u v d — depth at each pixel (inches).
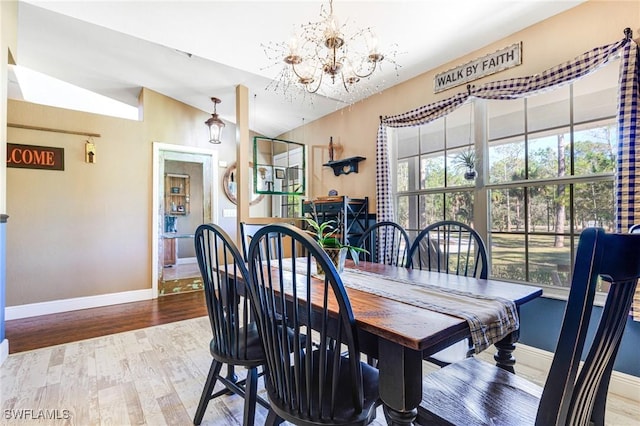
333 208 132.7
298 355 40.0
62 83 158.1
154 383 78.5
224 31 93.9
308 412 39.4
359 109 146.8
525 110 93.0
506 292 53.5
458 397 42.7
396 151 133.3
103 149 148.9
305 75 83.7
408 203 128.3
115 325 120.6
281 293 41.6
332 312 43.2
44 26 111.4
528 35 89.9
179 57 127.8
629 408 67.6
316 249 37.1
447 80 110.4
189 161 176.2
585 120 81.6
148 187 161.8
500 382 46.6
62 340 105.9
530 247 91.9
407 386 36.4
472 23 88.5
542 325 86.6
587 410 34.9
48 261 135.0
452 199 112.4
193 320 126.7
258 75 130.2
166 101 167.6
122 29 93.8
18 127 129.0
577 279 28.2
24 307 129.6
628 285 31.6
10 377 81.0
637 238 30.6
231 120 191.3
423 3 80.4
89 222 144.9
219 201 186.5
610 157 77.5
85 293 143.4
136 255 157.6
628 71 69.4
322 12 84.3
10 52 99.0
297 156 186.2
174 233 170.9
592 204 80.6
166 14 86.3
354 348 38.2
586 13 78.7
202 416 62.9
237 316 56.0
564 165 85.3
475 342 39.6
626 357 72.1
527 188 92.7
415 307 45.4
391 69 115.3
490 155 101.2
